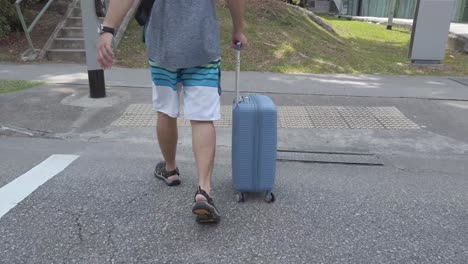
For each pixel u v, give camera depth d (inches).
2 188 138.1
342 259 103.4
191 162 163.8
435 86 282.2
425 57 346.0
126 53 337.4
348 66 333.1
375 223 120.6
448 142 189.9
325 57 348.8
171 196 134.0
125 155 169.8
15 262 100.0
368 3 993.5
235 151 126.2
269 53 343.9
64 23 366.9
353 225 119.2
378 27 682.2
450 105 239.8
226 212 124.6
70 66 317.7
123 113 217.2
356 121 213.6
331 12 1175.6
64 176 148.3
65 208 125.4
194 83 113.7
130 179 146.3
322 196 136.9
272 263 101.3
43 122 203.8
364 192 140.7
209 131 116.5
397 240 112.3
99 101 233.3
